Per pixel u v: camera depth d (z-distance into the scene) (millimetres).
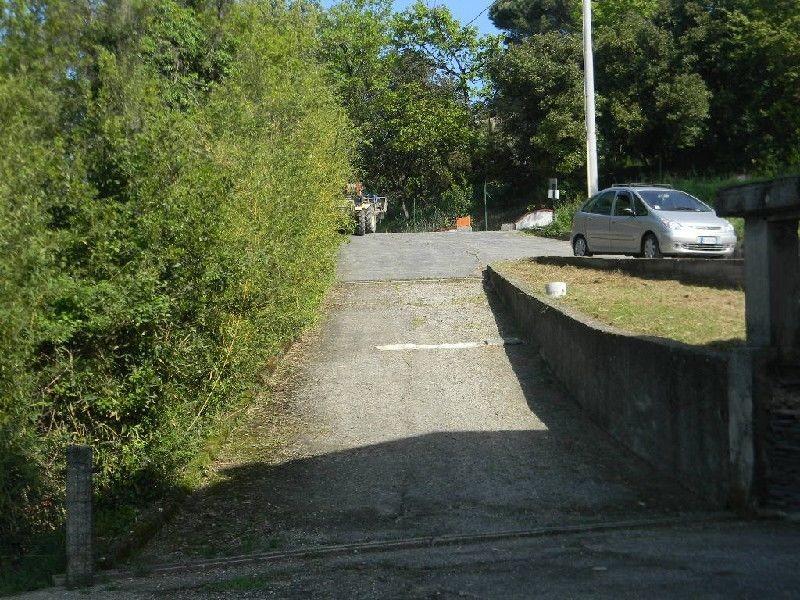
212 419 10188
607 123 39500
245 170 11281
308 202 14648
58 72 10930
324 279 17031
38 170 8125
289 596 6062
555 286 14406
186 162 9484
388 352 14289
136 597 6387
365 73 49531
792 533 6770
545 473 9445
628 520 7867
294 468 9992
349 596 5938
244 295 10484
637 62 38312
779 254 7707
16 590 6980
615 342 10281
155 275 8898
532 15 57250
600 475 9289
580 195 38750
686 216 18234
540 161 43125
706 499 8188
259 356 11555
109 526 8367
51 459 8422
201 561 7496
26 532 8078
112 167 9258
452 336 15094
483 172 48812
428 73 52969
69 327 8250
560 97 40500
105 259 8781
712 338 10016
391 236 31359
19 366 7605
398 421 11352
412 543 7602
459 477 9484
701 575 5660
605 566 6156
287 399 12305
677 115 36844
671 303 12445
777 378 7434
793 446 7332
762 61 36375
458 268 21203
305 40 20844
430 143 49344
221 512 8844
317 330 15734
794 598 5035
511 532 7746
